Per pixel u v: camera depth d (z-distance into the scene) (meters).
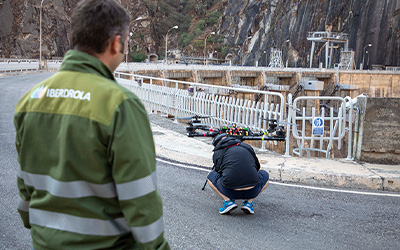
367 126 7.60
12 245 3.92
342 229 4.69
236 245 4.14
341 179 6.55
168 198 5.56
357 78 101.62
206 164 7.64
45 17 129.88
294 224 4.79
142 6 189.62
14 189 5.60
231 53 175.00
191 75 72.19
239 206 5.42
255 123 9.62
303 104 82.12
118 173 1.56
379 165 7.36
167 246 1.72
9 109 13.76
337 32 121.00
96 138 1.57
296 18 136.75
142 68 56.44
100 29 1.73
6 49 122.25
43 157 1.67
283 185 6.45
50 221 1.67
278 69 94.19
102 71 1.76
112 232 1.65
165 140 9.23
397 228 4.78
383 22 106.75
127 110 1.61
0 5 121.75
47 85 1.73
